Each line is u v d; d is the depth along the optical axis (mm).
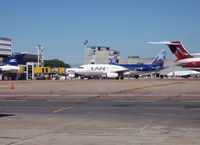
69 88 48719
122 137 12039
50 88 49125
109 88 47438
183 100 27344
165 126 14484
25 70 126375
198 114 18656
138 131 13266
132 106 23328
